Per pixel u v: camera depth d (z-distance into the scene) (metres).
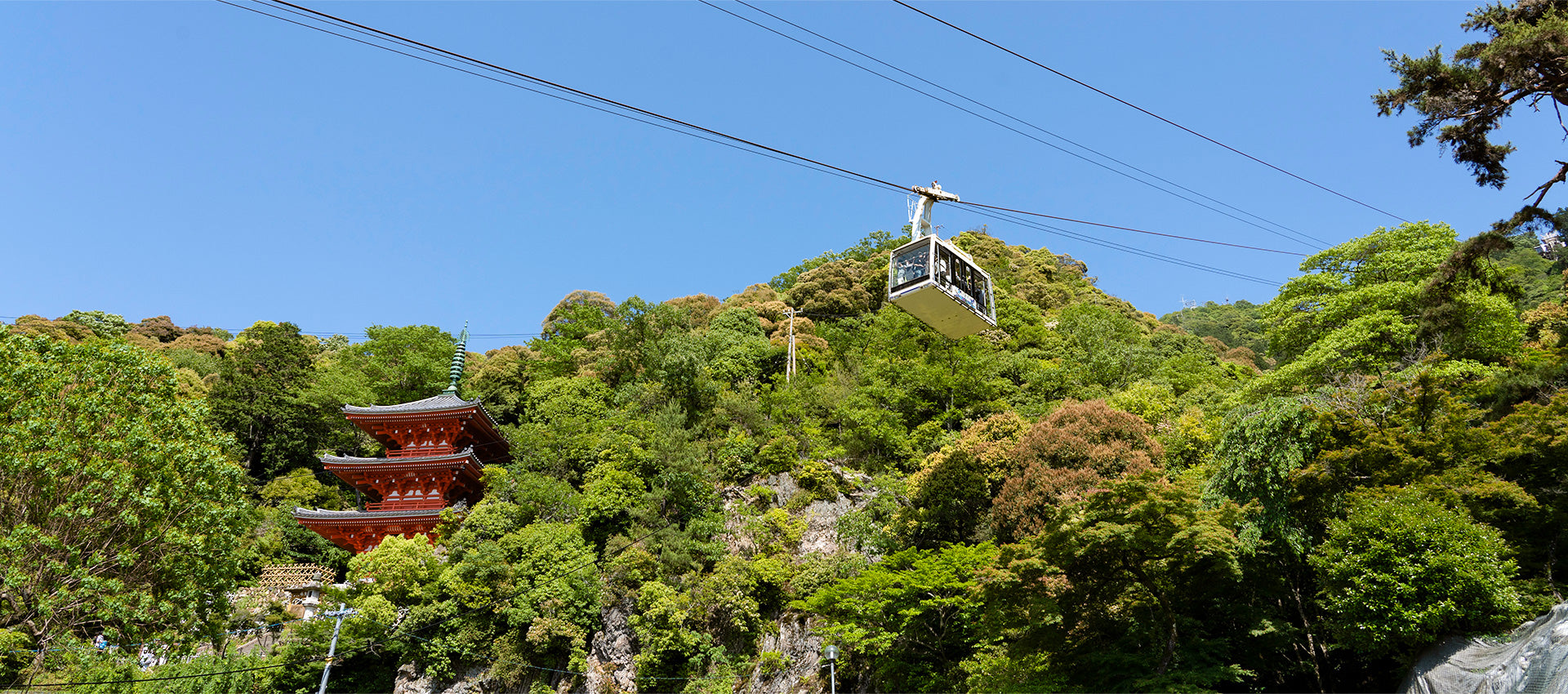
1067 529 27.89
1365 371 39.47
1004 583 28.84
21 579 27.08
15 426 29.27
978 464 40.78
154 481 30.97
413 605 44.25
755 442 55.53
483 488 58.94
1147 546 27.52
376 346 74.75
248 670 34.88
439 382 72.44
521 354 83.19
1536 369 31.25
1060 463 36.41
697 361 61.91
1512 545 25.12
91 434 30.78
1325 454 27.27
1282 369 43.19
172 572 30.72
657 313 73.12
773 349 70.44
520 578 44.28
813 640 41.41
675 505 50.09
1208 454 41.88
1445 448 26.52
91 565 29.09
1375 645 23.19
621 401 63.12
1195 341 82.12
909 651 37.19
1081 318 75.25
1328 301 43.88
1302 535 27.11
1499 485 24.62
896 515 43.06
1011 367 65.94
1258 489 28.61
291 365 74.00
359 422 59.91
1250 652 28.81
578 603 43.28
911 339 70.69
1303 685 28.58
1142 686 26.41
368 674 43.53
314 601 33.88
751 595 43.84
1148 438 37.38
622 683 42.09
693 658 41.25
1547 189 22.28
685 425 58.19
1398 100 22.59
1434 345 38.00
